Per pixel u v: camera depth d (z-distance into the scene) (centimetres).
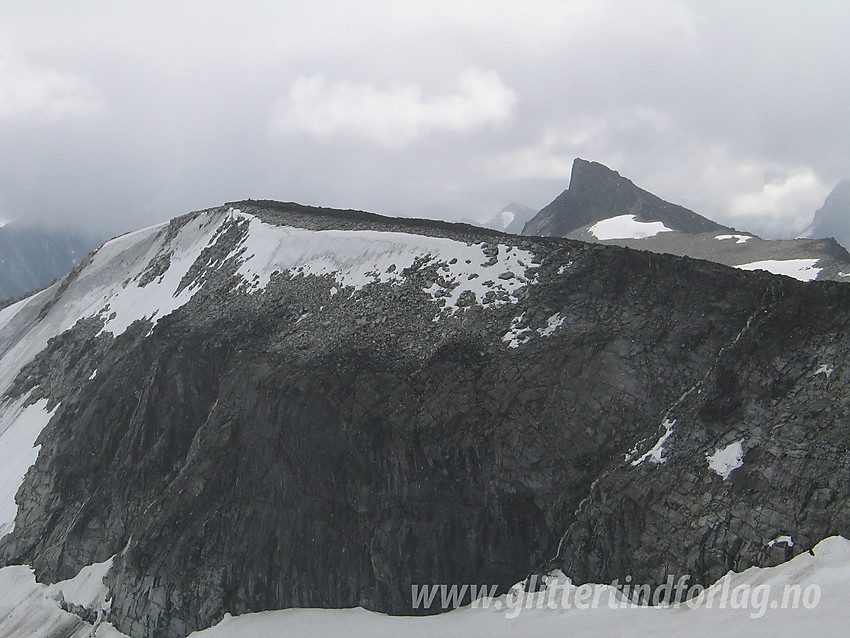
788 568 2005
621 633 2095
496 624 2423
